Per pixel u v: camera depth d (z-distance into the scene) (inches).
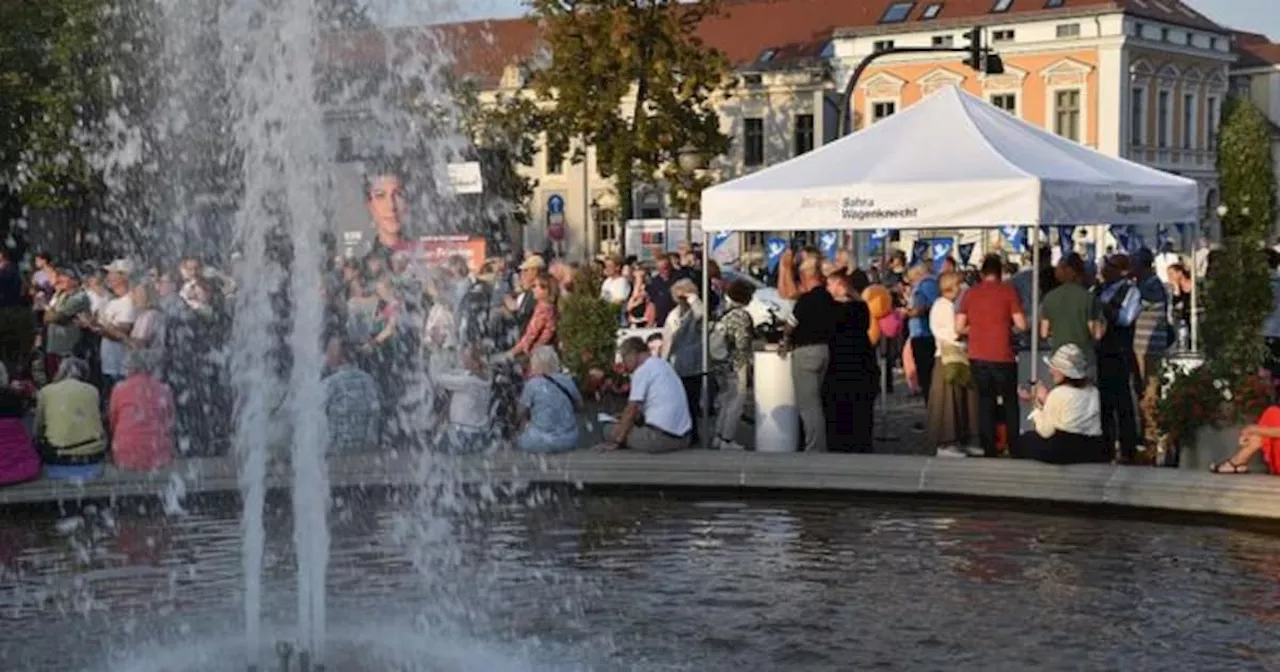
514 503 519.2
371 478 532.1
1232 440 499.8
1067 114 2893.7
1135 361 665.6
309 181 370.0
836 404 594.2
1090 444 510.0
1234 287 508.4
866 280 780.6
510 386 671.8
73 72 1224.2
